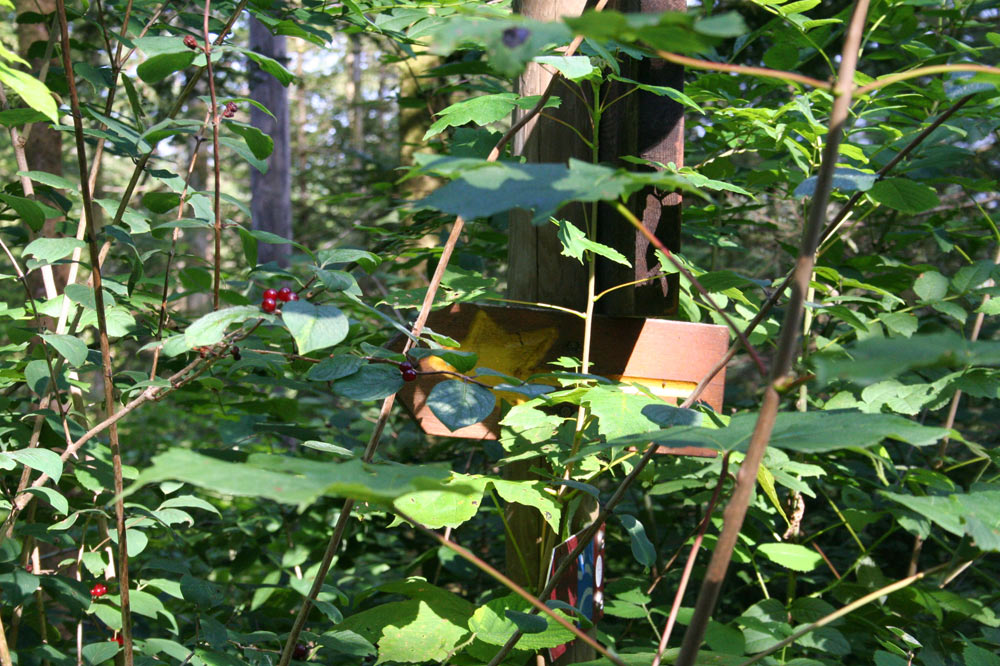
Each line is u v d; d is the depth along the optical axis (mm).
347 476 718
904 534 2846
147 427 6422
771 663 1692
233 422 1760
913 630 1947
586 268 1869
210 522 2680
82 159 1222
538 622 1220
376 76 16453
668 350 1775
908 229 2645
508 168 660
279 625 2283
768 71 673
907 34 2279
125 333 1711
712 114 2406
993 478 2016
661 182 627
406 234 2496
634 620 2361
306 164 13734
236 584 2381
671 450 1661
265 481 644
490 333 1718
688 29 547
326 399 3791
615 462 1664
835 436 775
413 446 3109
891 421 783
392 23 1857
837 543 3008
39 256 1414
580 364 1719
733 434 861
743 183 2611
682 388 1779
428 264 2631
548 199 611
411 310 2254
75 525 1960
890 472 2414
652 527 2588
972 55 2051
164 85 5262
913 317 1992
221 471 647
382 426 1357
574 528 1682
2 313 1790
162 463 652
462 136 2033
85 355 1457
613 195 616
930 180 2373
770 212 3783
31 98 988
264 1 1693
